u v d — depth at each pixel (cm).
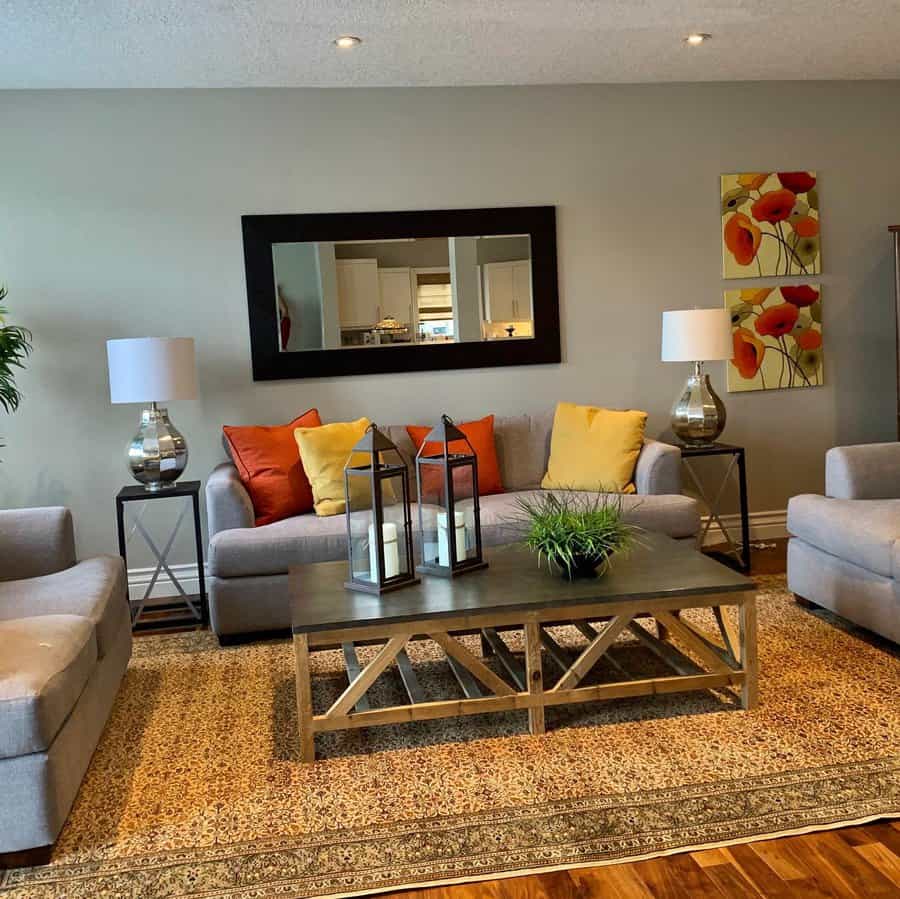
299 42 392
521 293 493
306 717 267
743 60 460
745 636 284
